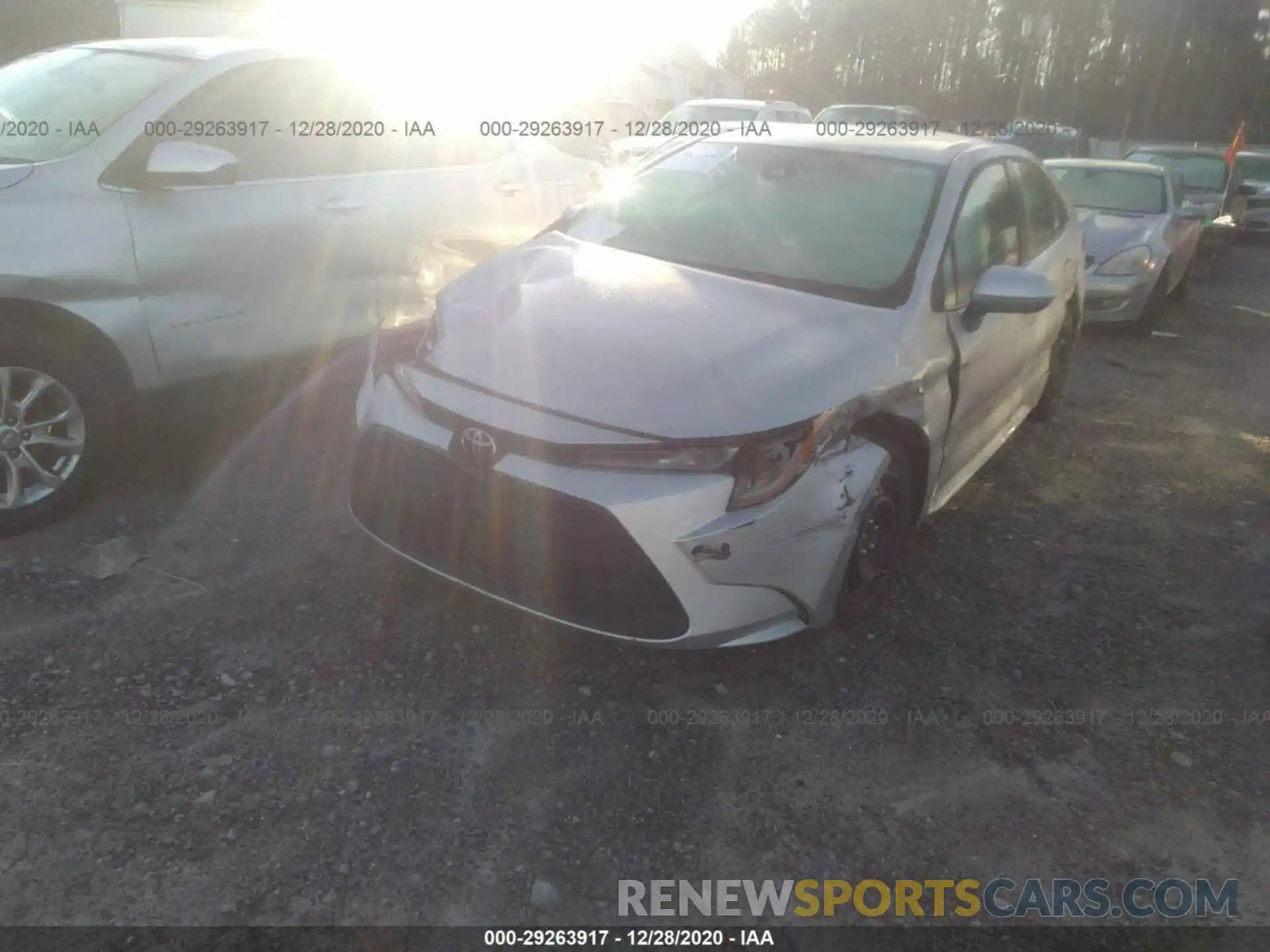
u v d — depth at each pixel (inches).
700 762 124.6
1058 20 1338.6
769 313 144.6
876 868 112.2
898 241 161.8
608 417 124.3
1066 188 402.9
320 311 191.9
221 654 134.5
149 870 102.1
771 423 125.2
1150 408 278.1
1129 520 202.4
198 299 170.9
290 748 120.0
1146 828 121.4
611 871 108.3
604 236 174.4
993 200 186.4
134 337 163.0
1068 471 224.8
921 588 167.6
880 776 125.3
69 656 130.7
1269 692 148.9
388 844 108.3
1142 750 134.2
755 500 124.3
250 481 179.3
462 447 129.3
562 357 133.3
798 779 123.5
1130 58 1333.7
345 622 143.5
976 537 188.4
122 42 193.6
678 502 121.1
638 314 142.1
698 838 113.6
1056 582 174.7
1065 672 149.5
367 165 200.2
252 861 104.5
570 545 124.2
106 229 157.0
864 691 140.6
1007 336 180.5
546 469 123.9
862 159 178.7
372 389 146.1
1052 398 247.0
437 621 145.6
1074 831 119.8
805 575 131.3
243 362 181.0
